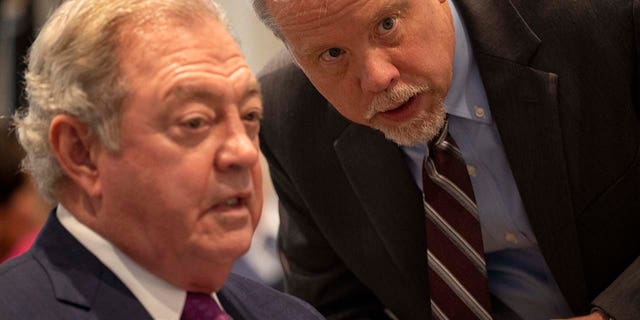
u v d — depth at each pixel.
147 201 1.45
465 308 2.10
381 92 1.81
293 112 2.26
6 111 4.93
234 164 1.46
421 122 1.88
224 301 1.67
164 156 1.44
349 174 2.18
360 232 2.26
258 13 1.88
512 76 2.03
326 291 2.43
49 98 1.46
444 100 1.95
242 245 1.49
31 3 5.02
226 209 1.49
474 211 2.07
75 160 1.47
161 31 1.45
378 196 2.16
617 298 2.01
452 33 1.93
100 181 1.47
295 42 1.82
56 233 1.52
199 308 1.53
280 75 2.29
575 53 2.04
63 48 1.45
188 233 1.46
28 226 2.88
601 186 2.09
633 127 2.07
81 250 1.50
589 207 2.10
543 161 2.05
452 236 2.09
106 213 1.48
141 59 1.43
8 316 1.41
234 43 1.51
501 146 2.08
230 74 1.47
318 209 2.29
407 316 2.29
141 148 1.43
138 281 1.50
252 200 1.51
